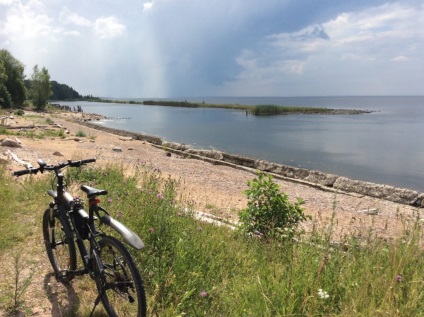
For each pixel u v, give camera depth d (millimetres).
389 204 13016
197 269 4238
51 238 4594
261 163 20484
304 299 3340
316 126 59188
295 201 12672
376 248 4516
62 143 22922
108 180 9391
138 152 23453
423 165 25547
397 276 3404
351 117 86438
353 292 3510
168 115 91188
